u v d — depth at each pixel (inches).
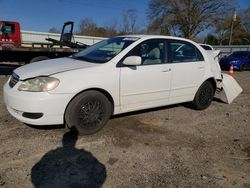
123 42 196.9
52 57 417.7
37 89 155.6
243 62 737.6
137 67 187.9
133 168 139.5
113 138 172.4
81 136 171.9
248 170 144.6
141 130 188.7
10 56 394.0
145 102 197.3
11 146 154.4
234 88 280.2
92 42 992.9
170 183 128.5
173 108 246.2
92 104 170.6
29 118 158.7
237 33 2301.9
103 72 172.4
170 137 180.5
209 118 225.8
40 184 122.3
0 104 230.4
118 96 181.2
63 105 159.8
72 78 161.5
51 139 165.5
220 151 164.6
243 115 241.3
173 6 1803.6
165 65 204.5
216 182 131.7
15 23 517.0
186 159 152.0
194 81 227.8
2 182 122.0
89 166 139.2
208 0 1796.3
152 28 1931.6
